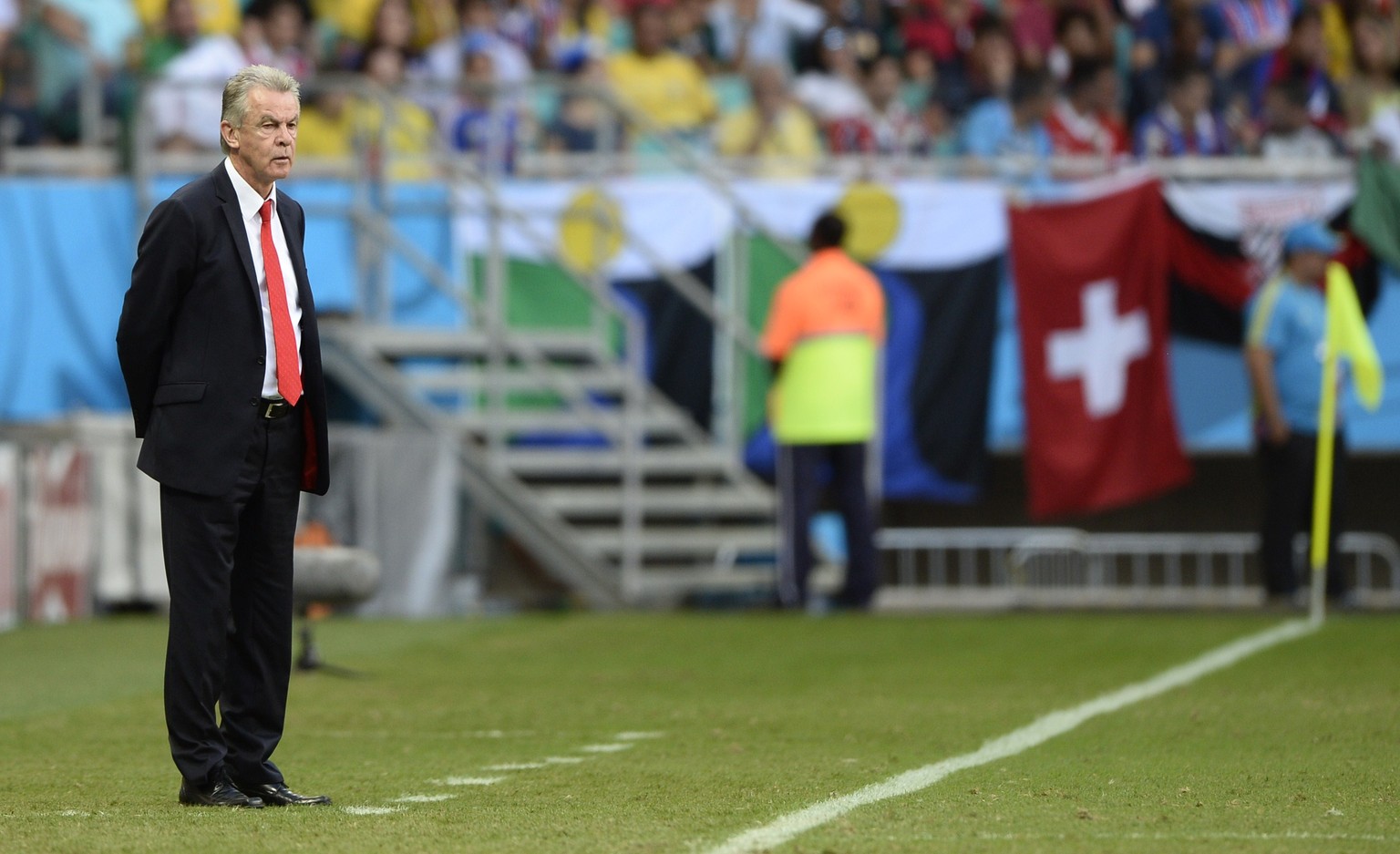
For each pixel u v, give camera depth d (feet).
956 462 180.34
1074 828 58.03
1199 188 180.65
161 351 64.13
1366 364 141.08
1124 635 131.85
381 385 163.84
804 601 153.28
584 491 164.45
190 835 57.52
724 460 167.94
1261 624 138.31
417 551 156.46
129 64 203.62
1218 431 180.24
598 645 128.06
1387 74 210.38
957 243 180.96
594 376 167.94
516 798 65.72
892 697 100.12
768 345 152.46
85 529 150.10
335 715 94.38
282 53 200.13
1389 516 193.16
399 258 177.88
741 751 79.51
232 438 63.67
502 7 209.36
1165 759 75.20
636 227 181.88
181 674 63.87
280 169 64.34
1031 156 204.13
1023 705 95.50
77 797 66.69
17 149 188.96
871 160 189.37
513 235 180.45
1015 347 180.75
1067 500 179.01
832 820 59.98
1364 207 180.45
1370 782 68.49
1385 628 133.39
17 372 174.91
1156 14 211.00
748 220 174.60
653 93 204.64
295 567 108.47
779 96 205.77
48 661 119.55
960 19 214.28
